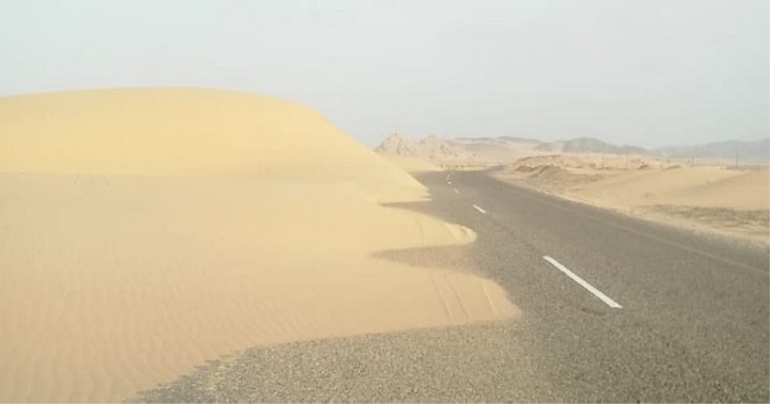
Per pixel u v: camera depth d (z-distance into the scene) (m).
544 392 6.30
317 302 10.27
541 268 14.10
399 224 20.70
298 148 65.19
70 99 74.38
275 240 15.82
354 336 8.48
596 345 8.08
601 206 34.84
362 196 29.95
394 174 56.12
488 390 6.35
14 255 11.23
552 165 86.19
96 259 11.52
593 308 10.27
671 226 24.92
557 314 9.86
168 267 11.55
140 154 57.81
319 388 6.36
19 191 21.41
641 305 10.51
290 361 7.29
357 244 16.77
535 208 31.39
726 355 7.66
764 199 36.12
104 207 18.30
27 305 8.77
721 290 11.85
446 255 15.71
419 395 6.19
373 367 7.09
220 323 8.77
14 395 6.04
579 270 13.92
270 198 24.33
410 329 8.91
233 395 6.13
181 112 70.56
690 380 6.71
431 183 58.62
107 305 9.09
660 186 47.41
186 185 28.61
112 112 68.69
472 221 24.23
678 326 9.11
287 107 82.19
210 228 16.47
